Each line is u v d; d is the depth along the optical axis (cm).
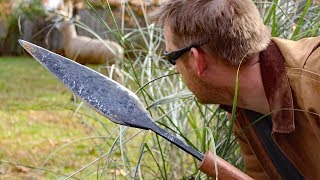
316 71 216
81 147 549
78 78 231
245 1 222
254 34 219
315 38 225
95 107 228
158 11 234
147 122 226
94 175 437
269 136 239
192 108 340
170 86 350
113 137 353
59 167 487
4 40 1484
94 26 1028
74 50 959
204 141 276
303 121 224
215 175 223
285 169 240
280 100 221
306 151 228
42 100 830
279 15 306
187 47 222
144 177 326
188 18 221
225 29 217
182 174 329
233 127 257
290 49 223
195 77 227
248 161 259
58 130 634
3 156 522
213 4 219
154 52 338
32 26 1411
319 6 317
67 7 938
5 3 1447
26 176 461
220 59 220
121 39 297
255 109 229
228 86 225
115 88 230
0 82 1012
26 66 1254
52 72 231
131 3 557
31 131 634
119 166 346
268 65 221
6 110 748
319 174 230
